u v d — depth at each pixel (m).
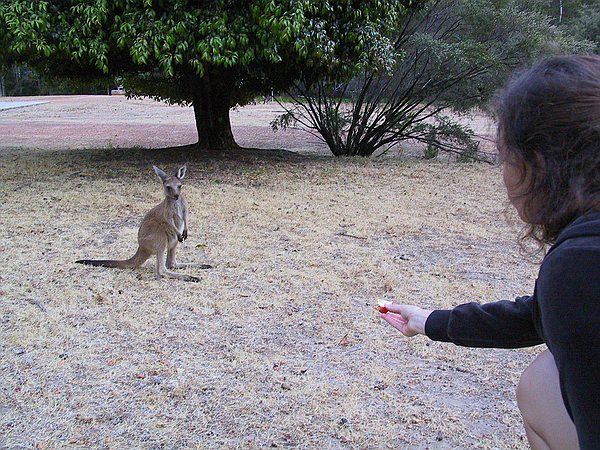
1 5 8.24
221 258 5.27
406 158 12.29
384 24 10.01
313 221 6.57
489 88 11.70
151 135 17.05
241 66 10.06
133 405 2.96
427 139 12.43
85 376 3.23
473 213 7.12
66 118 23.33
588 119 1.08
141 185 8.24
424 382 3.27
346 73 10.05
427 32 12.38
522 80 1.21
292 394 3.08
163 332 3.80
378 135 12.57
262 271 4.95
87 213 6.74
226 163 10.23
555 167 1.11
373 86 12.45
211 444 2.67
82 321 3.93
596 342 1.03
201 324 3.93
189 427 2.79
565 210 1.12
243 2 8.65
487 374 3.37
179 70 10.98
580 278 1.05
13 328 3.79
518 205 1.22
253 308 4.20
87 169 9.49
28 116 24.28
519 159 1.18
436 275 4.97
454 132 12.20
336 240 5.90
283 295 4.44
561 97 1.11
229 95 11.88
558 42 11.45
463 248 5.76
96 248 5.51
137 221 6.47
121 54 9.63
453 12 12.25
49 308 4.12
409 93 12.16
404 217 6.84
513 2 13.04
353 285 4.68
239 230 6.15
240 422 2.84
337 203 7.49
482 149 12.59
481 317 1.69
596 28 24.91
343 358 3.51
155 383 3.17
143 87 12.16
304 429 2.79
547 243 1.25
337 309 4.21
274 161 10.75
